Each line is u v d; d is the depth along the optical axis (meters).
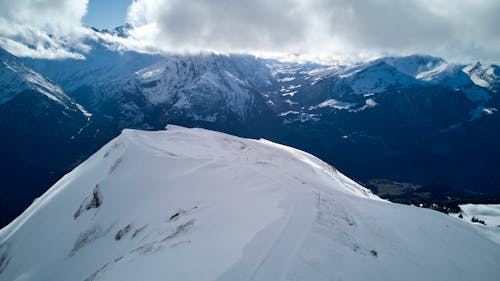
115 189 61.84
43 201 79.69
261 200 42.78
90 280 29.23
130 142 80.75
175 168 63.88
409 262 32.97
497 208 138.88
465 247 41.50
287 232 30.27
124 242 45.78
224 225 34.22
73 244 54.81
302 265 24.58
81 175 82.75
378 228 40.03
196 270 23.64
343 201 48.56
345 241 31.77
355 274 26.19
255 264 24.06
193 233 33.81
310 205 39.78
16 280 52.97
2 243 71.06
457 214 132.62
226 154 81.62
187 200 50.03
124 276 25.14
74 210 66.81
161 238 36.50
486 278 35.06
